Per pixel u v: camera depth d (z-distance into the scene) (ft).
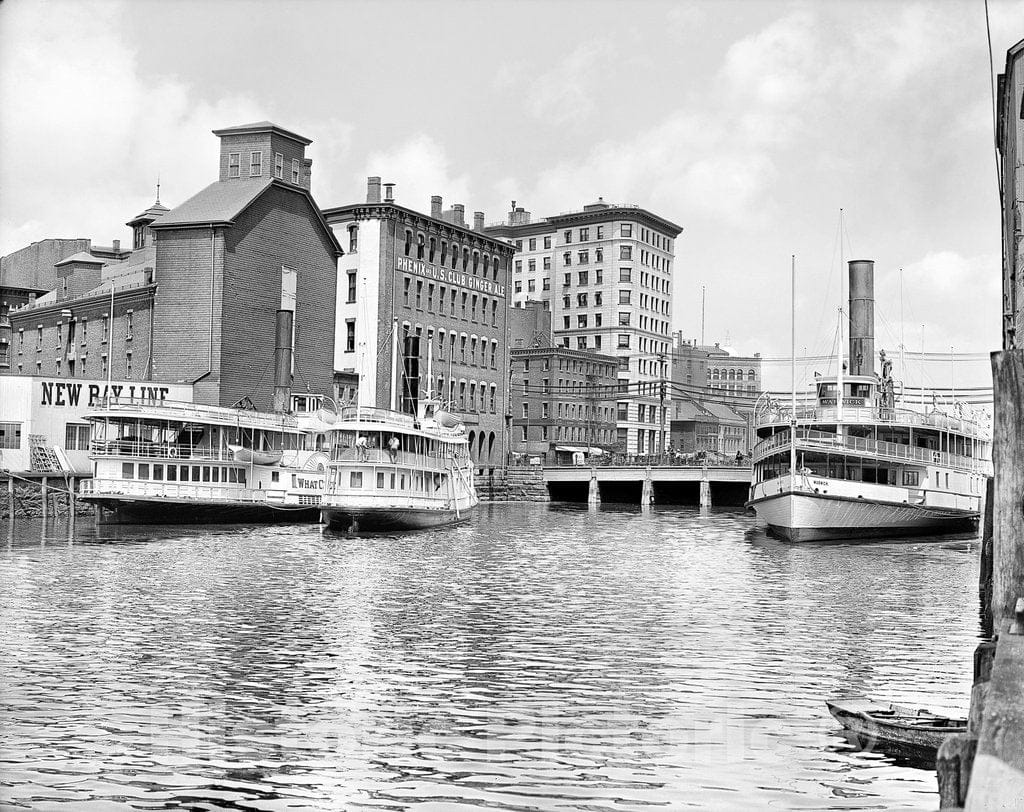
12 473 250.37
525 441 486.38
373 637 100.89
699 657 91.81
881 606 122.31
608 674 84.74
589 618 113.19
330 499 219.41
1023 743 38.27
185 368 299.99
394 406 287.69
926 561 175.01
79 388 268.21
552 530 250.37
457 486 267.18
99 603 120.26
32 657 90.33
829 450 210.38
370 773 60.75
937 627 107.55
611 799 56.59
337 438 220.84
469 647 96.17
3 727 69.21
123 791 57.93
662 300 587.68
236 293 303.07
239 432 250.37
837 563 172.14
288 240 322.55
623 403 532.73
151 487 230.48
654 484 434.71
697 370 620.49
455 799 56.85
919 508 220.84
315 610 117.19
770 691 79.46
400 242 382.01
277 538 206.90
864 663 89.25
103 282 357.20
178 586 134.92
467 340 417.49
